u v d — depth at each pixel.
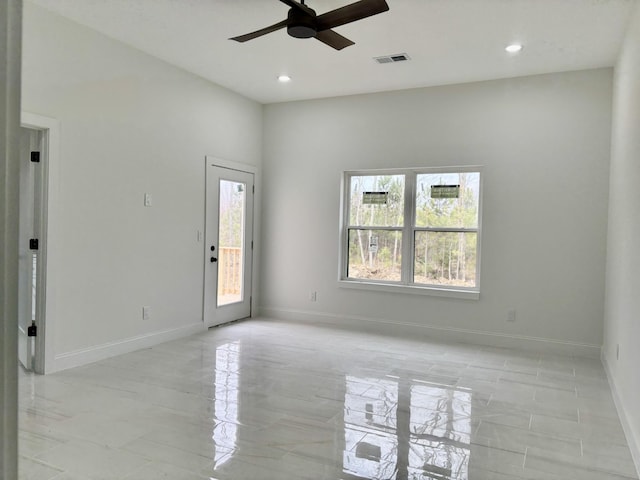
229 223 6.04
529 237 5.11
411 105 5.68
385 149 5.83
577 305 4.92
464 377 4.14
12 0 0.50
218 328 5.81
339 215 6.13
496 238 5.26
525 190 5.12
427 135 5.59
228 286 6.09
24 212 4.00
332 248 6.17
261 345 5.07
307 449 2.77
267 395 3.62
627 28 3.79
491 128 5.27
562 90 4.96
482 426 3.13
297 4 3.02
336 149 6.12
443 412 3.36
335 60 4.80
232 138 6.00
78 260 4.14
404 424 3.14
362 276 6.11
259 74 5.30
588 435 3.03
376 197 6.01
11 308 0.50
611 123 4.75
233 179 6.05
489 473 2.54
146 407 3.33
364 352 4.88
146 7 3.77
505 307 5.23
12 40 0.50
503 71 4.98
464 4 3.54
